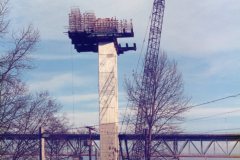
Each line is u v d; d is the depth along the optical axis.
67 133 74.12
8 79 24.30
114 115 70.25
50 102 43.06
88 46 75.38
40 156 37.06
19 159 32.59
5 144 27.59
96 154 72.88
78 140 78.19
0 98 24.72
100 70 72.25
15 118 26.09
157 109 61.88
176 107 61.38
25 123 30.75
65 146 78.06
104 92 71.25
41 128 37.50
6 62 24.00
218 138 79.31
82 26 74.06
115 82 71.88
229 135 78.88
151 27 75.56
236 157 79.75
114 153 68.19
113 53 72.94
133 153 68.00
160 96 62.09
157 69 62.91
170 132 63.09
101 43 73.62
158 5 75.56
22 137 30.84
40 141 37.28
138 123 64.06
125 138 70.94
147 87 64.31
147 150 61.56
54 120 59.69
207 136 79.19
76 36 73.88
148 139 62.03
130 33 74.62
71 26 73.94
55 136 67.81
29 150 33.81
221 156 79.50
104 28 74.00
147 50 74.31
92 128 63.22
